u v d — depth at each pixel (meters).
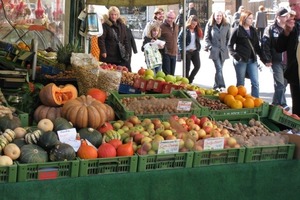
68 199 3.26
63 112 4.04
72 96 4.46
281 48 6.60
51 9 8.62
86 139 3.71
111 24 9.27
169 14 10.38
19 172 3.19
